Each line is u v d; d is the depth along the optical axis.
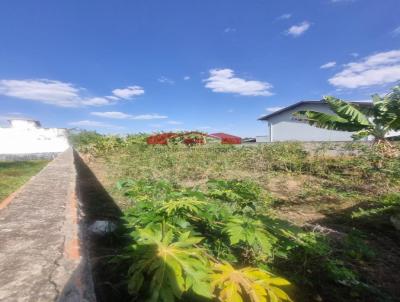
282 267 2.81
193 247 1.84
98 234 3.35
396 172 7.48
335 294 2.64
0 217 1.74
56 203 2.17
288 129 23.44
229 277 1.49
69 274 0.99
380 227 4.64
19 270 1.01
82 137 22.86
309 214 5.38
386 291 2.79
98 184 7.85
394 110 9.52
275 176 9.30
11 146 21.33
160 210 1.98
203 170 10.15
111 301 1.83
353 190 7.34
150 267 1.42
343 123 10.80
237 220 1.99
